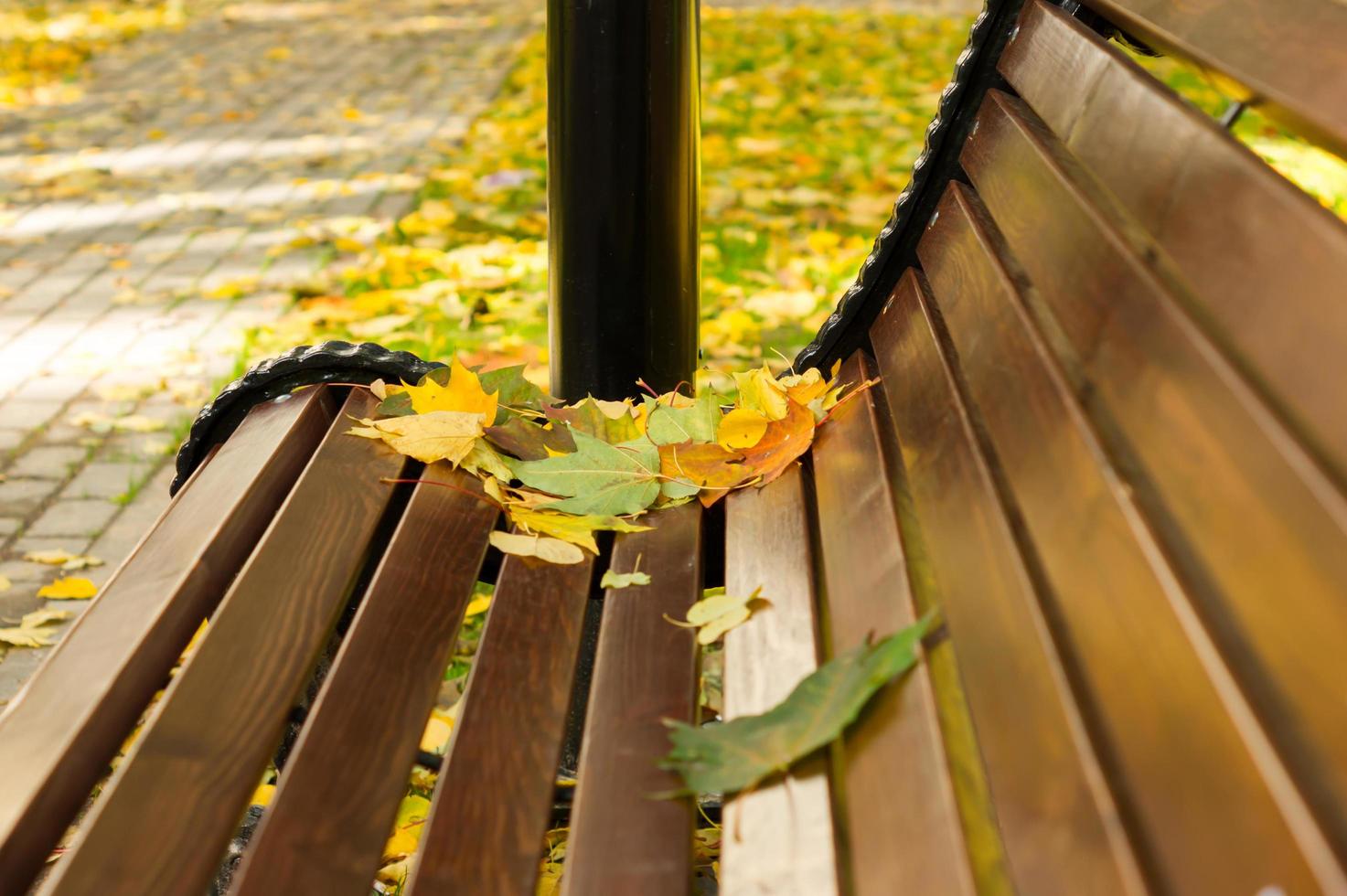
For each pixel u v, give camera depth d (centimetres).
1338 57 113
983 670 117
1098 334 120
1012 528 120
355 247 341
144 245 352
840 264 328
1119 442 115
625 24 173
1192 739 93
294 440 154
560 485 151
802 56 610
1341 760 81
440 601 135
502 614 135
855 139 456
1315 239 107
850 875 114
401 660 129
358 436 154
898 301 160
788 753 118
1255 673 94
